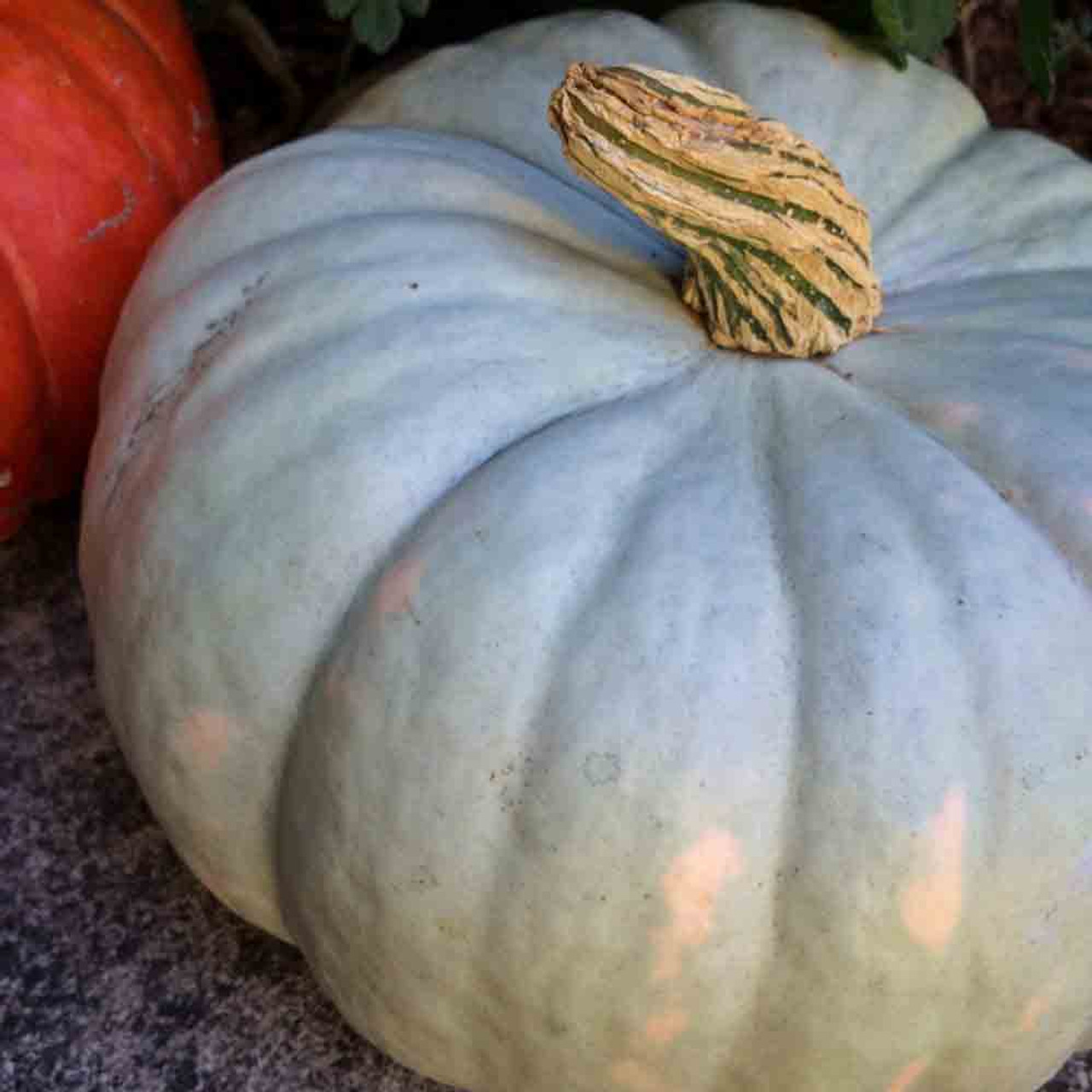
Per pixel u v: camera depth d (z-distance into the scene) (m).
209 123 0.74
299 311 0.56
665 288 0.58
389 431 0.53
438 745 0.50
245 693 0.53
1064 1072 0.59
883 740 0.48
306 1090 0.59
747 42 0.65
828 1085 0.51
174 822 0.57
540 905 0.49
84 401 0.70
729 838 0.48
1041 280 0.60
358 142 0.62
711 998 0.50
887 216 0.62
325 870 0.52
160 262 0.61
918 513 0.51
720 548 0.50
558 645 0.50
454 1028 0.53
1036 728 0.49
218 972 0.61
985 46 0.91
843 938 0.49
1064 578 0.51
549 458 0.52
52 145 0.66
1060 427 0.53
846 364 0.56
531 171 0.62
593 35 0.66
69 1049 0.60
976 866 0.49
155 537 0.55
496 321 0.55
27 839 0.65
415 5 0.68
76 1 0.68
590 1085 0.52
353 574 0.52
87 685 0.70
